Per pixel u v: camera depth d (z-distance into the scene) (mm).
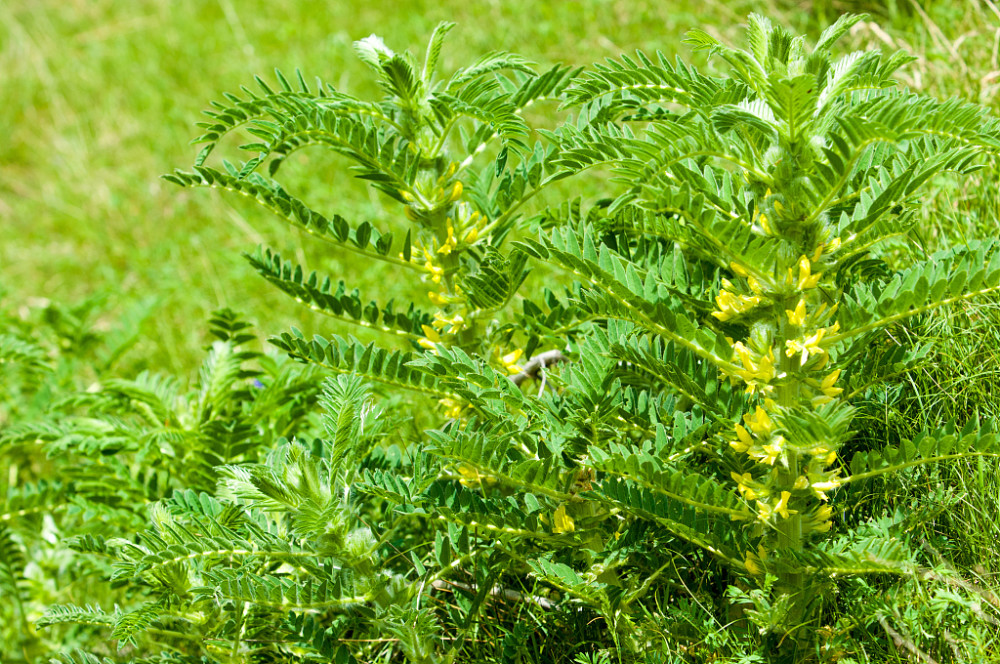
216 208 4355
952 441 2734
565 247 2830
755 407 2830
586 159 2766
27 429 3162
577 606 2928
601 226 2965
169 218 4562
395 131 2930
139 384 3232
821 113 2756
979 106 2658
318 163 4184
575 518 2871
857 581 2836
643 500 2807
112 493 3156
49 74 6129
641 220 2865
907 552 2750
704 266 2953
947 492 2895
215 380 3215
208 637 2914
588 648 2922
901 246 3090
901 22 3465
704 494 2773
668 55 3648
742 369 2771
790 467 2783
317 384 3164
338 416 2844
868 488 2914
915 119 2664
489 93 2869
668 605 2918
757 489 2791
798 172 2744
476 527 2863
